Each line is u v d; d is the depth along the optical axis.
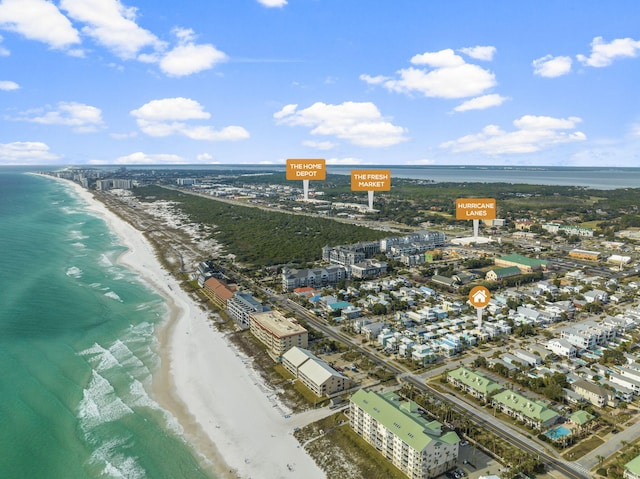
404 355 173.25
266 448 118.81
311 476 108.88
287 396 144.12
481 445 118.50
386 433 113.50
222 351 175.75
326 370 147.88
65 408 133.88
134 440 121.12
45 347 172.00
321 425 128.38
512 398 134.38
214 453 116.81
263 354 173.38
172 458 114.62
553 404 138.75
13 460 112.12
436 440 105.56
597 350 175.62
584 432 124.00
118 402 138.50
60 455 114.56
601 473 107.56
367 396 125.31
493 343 184.88
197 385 150.00
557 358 169.88
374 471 109.69
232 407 137.62
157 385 149.38
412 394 141.12
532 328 198.12
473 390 144.25
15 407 133.12
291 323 184.00
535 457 111.19
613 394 138.88
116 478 107.25
